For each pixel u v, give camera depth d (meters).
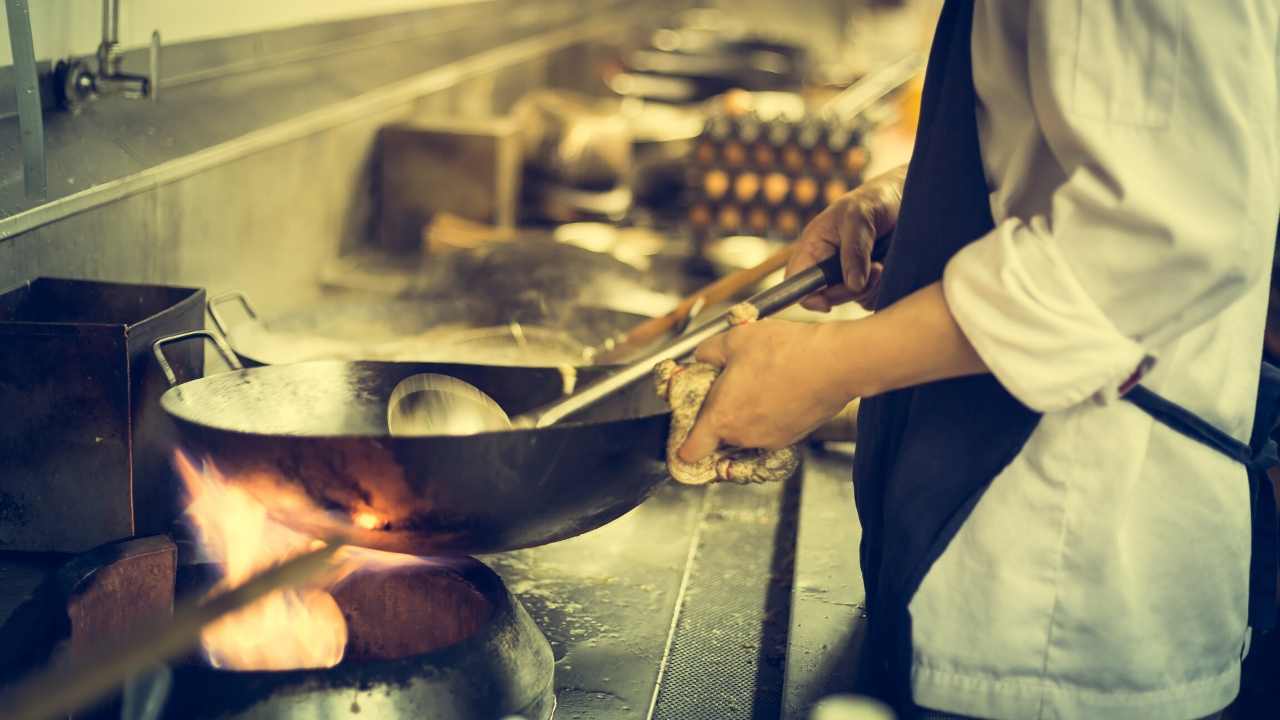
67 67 2.23
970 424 1.53
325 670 1.52
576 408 1.66
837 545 2.06
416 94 3.84
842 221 1.81
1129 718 1.54
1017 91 1.50
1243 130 1.39
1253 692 2.30
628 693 1.73
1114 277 1.42
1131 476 1.51
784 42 6.91
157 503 1.87
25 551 1.82
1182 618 1.55
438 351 2.24
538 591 1.95
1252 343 1.55
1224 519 1.54
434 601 1.73
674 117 5.20
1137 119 1.41
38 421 1.79
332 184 3.27
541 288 2.66
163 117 2.48
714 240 3.78
